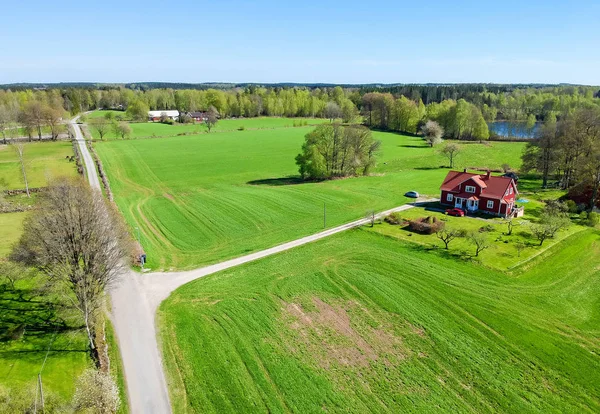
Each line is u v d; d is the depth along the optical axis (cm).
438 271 4409
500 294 3950
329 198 7369
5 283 4128
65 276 3553
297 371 2912
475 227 5819
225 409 2591
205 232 5719
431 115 17425
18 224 5788
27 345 3244
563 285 4153
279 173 9962
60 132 15025
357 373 2897
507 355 3089
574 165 7831
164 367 2981
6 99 19325
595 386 2781
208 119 17975
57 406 2459
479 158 11919
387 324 3488
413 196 7450
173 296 3953
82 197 3456
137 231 5634
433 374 2891
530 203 7175
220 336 3328
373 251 4962
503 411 2566
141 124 19438
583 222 5988
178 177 9344
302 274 4394
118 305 3800
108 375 2727
